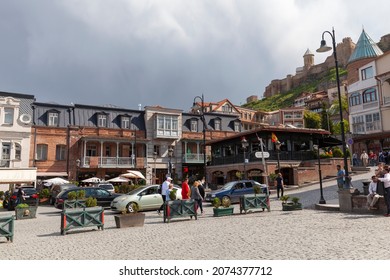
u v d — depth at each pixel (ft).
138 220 39.01
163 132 139.44
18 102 115.75
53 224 45.11
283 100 416.26
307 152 101.19
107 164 124.67
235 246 24.71
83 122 127.44
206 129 151.23
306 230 30.22
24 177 90.99
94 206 39.27
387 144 120.37
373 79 130.93
